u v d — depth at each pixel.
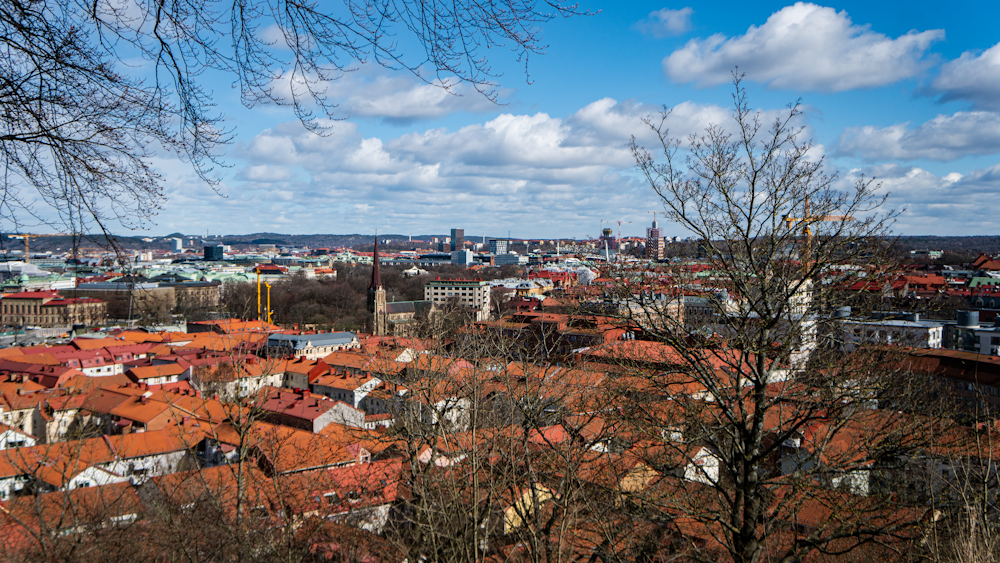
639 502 15.37
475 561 11.41
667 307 18.62
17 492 29.52
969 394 45.41
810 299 17.20
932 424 15.06
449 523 12.49
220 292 181.12
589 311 20.00
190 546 16.48
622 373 18.56
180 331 126.94
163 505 18.42
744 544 14.90
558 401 17.94
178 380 87.00
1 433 44.00
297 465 24.77
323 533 17.73
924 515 13.67
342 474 24.17
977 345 73.75
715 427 17.02
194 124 9.13
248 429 22.06
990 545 11.52
